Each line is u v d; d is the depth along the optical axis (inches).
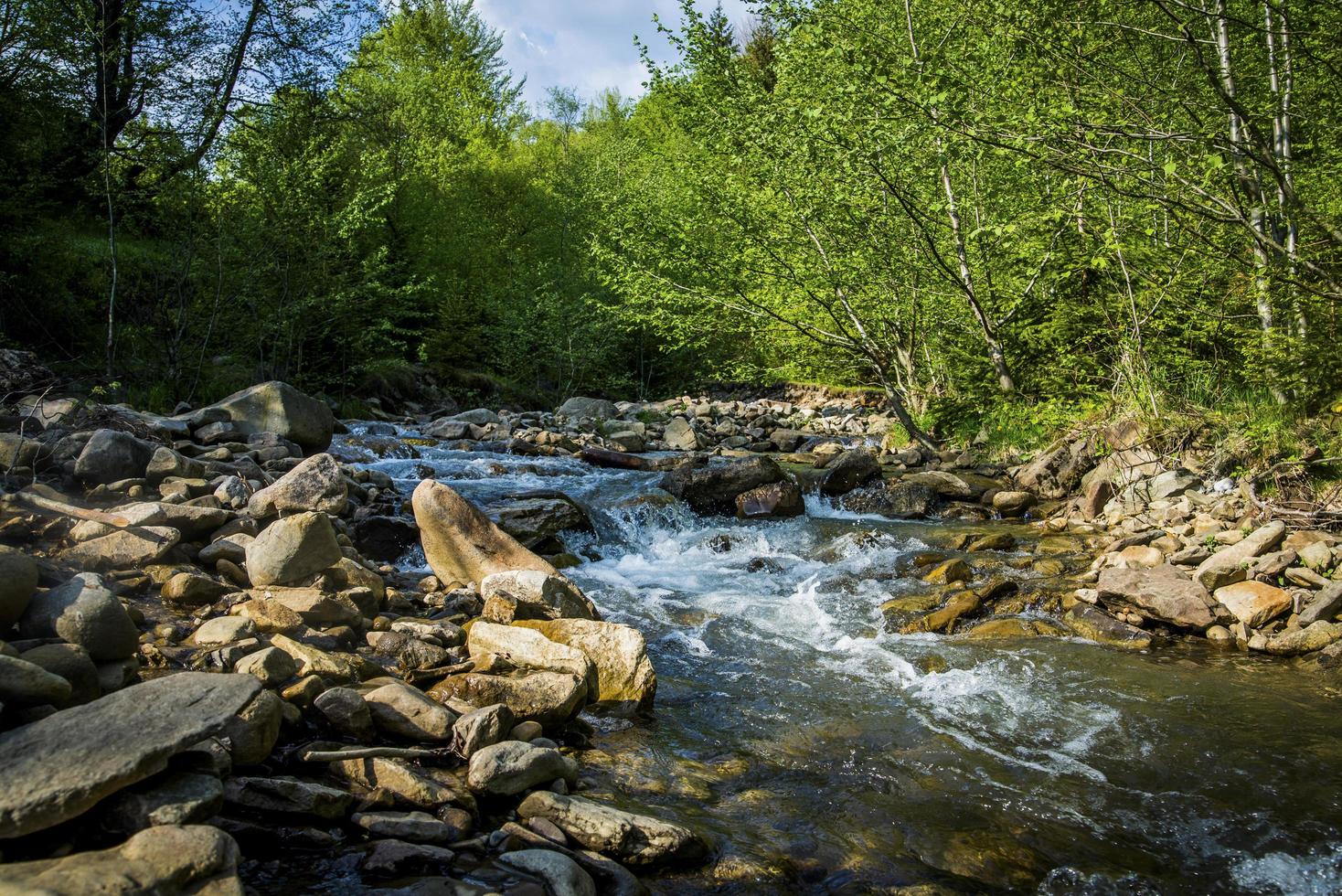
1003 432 472.4
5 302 487.2
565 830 125.0
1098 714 187.9
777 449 597.0
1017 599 264.1
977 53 381.7
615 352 963.3
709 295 521.0
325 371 651.5
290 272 577.9
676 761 158.4
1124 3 327.3
